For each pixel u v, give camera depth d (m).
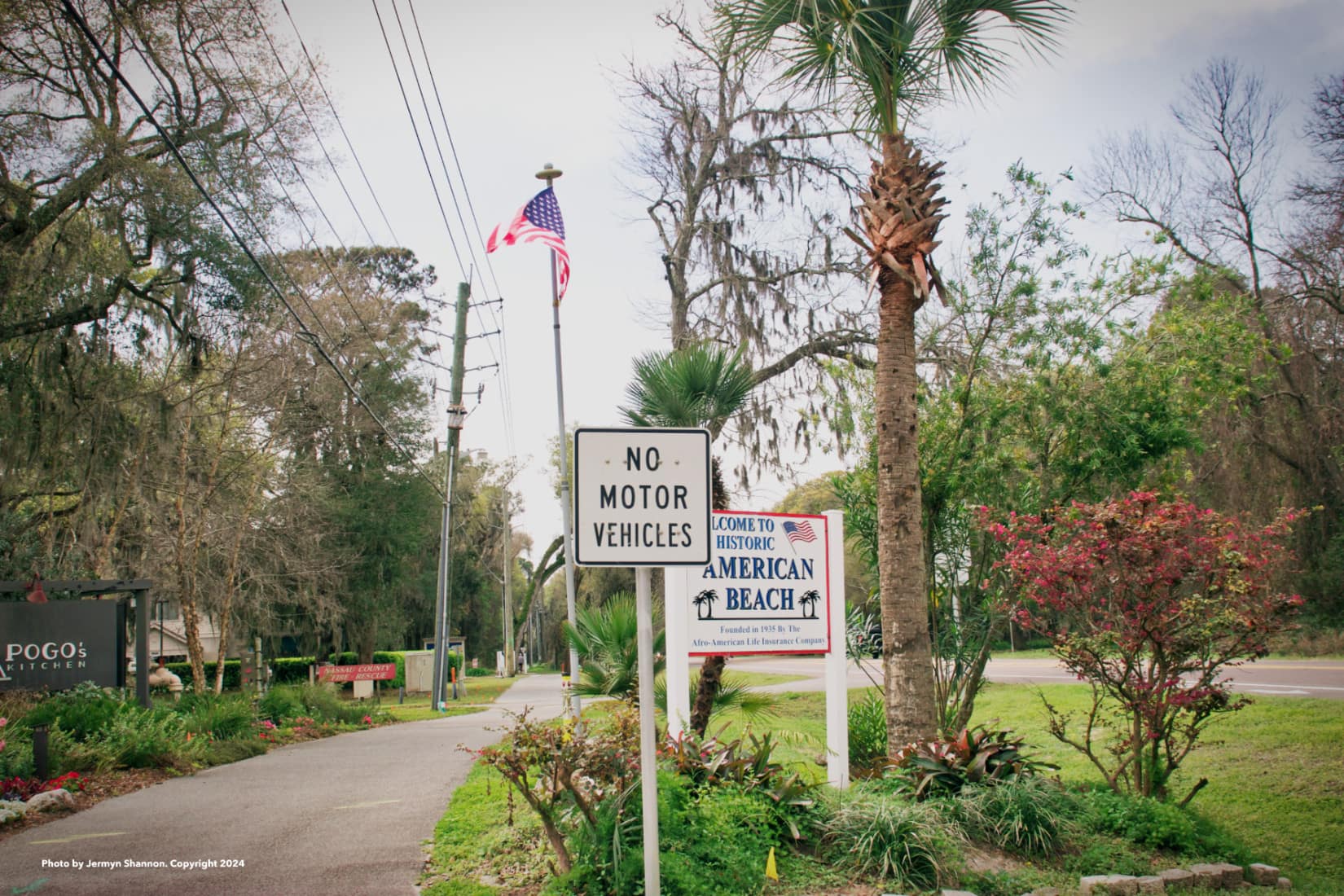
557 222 19.30
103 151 16.28
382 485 38.97
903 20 9.47
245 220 17.22
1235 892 6.91
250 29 16.83
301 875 6.70
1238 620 8.12
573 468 4.79
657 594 10.89
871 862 6.48
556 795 6.27
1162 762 10.73
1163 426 12.32
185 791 10.62
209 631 42.50
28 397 17.22
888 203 9.44
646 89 23.95
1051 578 8.70
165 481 21.59
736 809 6.57
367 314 37.44
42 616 14.15
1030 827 7.39
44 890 6.34
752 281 23.47
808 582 9.08
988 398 12.34
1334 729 12.80
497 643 84.88
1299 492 27.81
